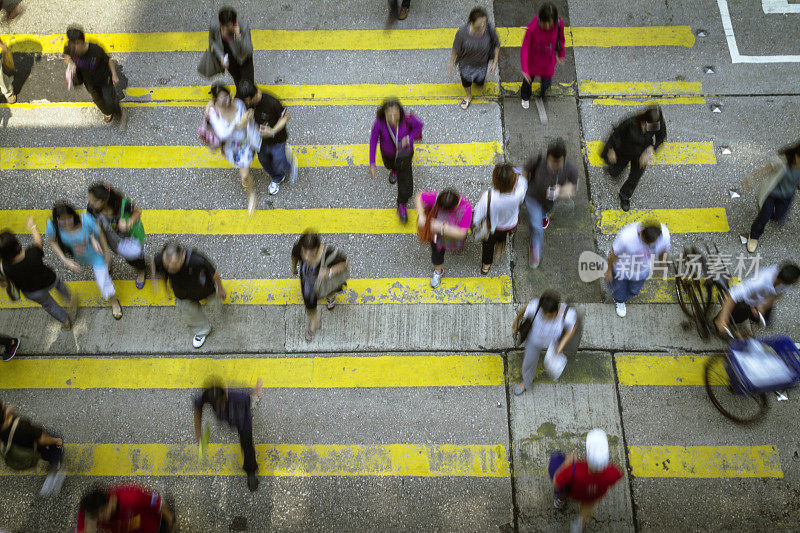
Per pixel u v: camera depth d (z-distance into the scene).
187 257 5.77
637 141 6.48
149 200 7.57
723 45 8.49
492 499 6.00
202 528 5.93
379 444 6.25
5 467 6.18
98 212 6.03
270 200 7.55
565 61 8.42
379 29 8.73
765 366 5.97
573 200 7.49
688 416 6.33
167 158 7.85
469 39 7.16
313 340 6.75
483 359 6.64
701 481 6.05
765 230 7.29
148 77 8.39
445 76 8.37
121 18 8.83
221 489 6.08
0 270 5.85
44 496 6.06
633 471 6.10
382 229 7.36
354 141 7.92
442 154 7.82
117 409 6.46
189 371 6.62
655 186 7.59
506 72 8.38
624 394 6.45
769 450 6.16
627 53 8.47
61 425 6.39
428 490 6.05
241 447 5.79
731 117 7.99
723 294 6.70
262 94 6.65
